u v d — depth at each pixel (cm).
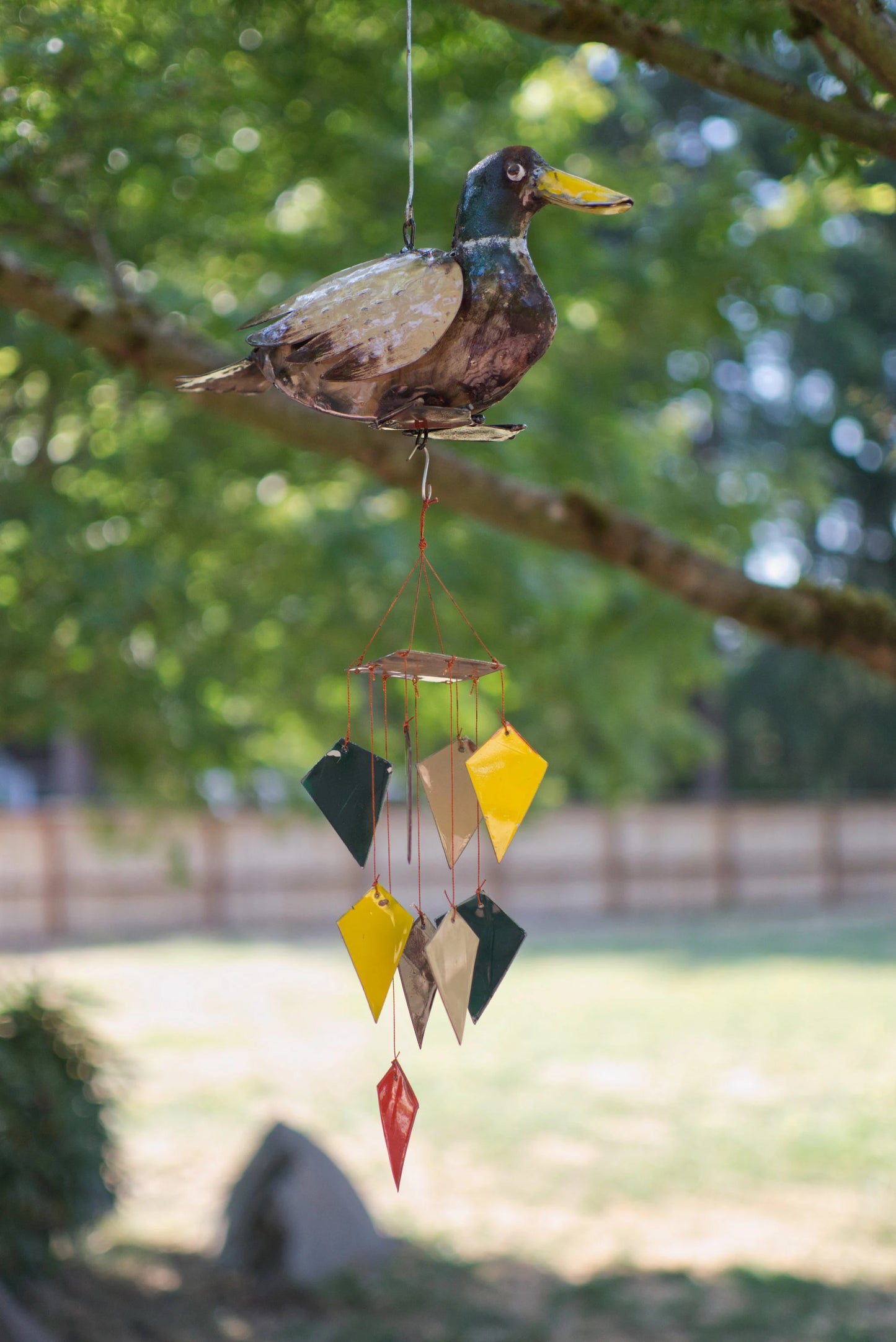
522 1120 987
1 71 401
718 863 2375
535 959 1839
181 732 841
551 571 921
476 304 215
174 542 817
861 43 265
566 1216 778
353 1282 670
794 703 2786
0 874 2164
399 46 566
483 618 860
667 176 887
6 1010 638
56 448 814
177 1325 622
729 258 816
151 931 2188
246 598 852
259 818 2220
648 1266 697
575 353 897
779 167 1296
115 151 455
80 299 450
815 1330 611
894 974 1585
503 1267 702
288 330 211
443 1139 941
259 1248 689
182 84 453
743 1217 769
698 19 357
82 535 743
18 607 739
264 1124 989
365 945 205
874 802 2417
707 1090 1062
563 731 1450
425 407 214
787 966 1686
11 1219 600
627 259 817
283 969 1767
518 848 2309
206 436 760
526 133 798
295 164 653
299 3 498
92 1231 665
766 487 1084
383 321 209
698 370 918
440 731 1150
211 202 652
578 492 458
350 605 858
